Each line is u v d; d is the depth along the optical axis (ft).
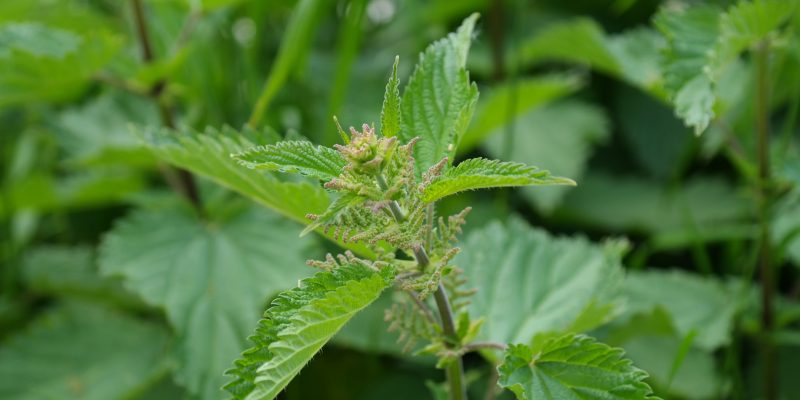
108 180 3.31
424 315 2.22
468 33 2.22
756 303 2.92
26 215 3.77
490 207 3.58
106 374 3.00
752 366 3.06
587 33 2.91
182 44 2.97
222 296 2.74
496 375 2.49
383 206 2.03
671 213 3.67
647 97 4.14
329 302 2.00
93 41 2.77
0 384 2.96
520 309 2.56
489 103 3.20
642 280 2.98
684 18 2.52
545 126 3.85
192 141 2.32
